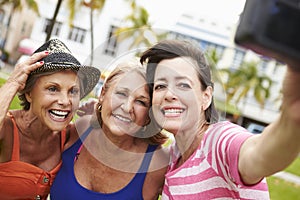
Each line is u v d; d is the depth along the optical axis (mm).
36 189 2471
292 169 11500
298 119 1193
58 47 2428
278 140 1323
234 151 1685
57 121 2373
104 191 2334
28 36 31438
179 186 2105
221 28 17031
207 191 1989
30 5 24328
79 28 27047
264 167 1448
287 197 9234
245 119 24641
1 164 2441
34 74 2342
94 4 17141
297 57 961
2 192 2473
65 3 18125
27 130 2453
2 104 2344
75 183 2371
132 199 2320
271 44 955
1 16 31203
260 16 958
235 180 1693
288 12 958
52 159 2490
